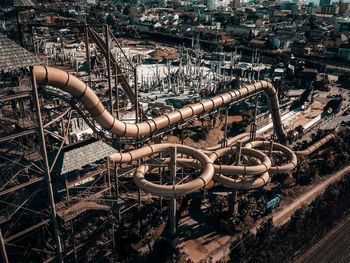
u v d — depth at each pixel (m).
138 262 51.09
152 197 62.81
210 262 50.38
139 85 149.75
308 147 89.88
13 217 46.56
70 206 46.69
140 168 57.84
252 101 128.62
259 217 63.19
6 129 49.31
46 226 49.56
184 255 52.91
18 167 46.22
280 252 53.12
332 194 67.38
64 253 47.56
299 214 58.03
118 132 58.78
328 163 81.56
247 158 71.88
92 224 51.16
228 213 62.25
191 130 100.94
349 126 113.44
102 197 53.00
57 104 76.12
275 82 149.25
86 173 50.09
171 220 53.62
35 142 51.31
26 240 51.50
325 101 140.75
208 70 185.25
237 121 110.44
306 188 73.88
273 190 70.88
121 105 111.69
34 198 48.22
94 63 148.38
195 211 64.62
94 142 49.16
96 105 52.28
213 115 108.44
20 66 38.19
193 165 61.09
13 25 66.88
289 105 129.38
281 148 75.81
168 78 147.00
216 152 66.19
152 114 109.81
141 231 56.62
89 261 49.66
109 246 52.94
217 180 61.38
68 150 48.41
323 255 53.34
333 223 60.62
